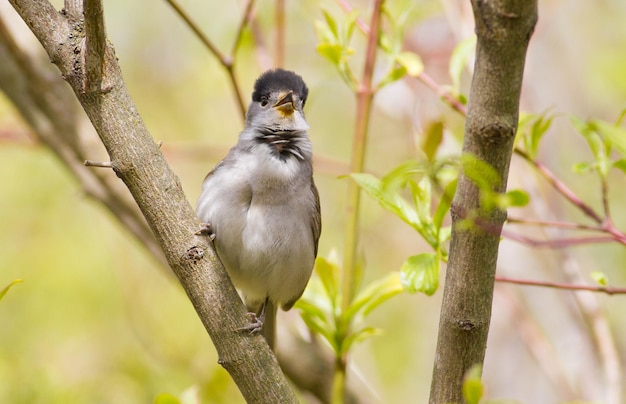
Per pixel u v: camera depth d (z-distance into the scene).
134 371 11.77
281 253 8.77
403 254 15.22
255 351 6.38
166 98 15.83
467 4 10.45
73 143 10.05
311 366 9.81
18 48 9.84
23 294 14.41
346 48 8.24
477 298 5.55
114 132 6.11
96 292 14.44
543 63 13.33
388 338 15.34
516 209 11.09
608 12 13.82
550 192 11.58
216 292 6.32
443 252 6.62
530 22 4.79
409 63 7.99
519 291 11.80
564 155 13.48
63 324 13.95
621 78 11.47
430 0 12.08
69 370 11.98
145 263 13.55
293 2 13.14
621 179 13.62
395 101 12.10
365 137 8.15
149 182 6.21
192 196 15.73
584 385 9.75
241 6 11.36
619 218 13.36
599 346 9.23
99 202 10.09
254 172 8.64
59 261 14.84
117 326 13.79
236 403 10.64
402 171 5.36
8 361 11.81
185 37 15.84
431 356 15.34
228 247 8.73
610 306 13.02
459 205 5.41
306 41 13.18
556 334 11.43
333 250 8.52
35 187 15.45
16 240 15.03
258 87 9.12
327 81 12.50
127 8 16.00
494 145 5.07
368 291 7.78
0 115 12.31
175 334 12.57
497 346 13.16
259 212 8.70
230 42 12.76
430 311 15.80
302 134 8.99
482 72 4.98
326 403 9.85
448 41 13.30
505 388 12.91
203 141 15.37
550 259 11.54
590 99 13.27
